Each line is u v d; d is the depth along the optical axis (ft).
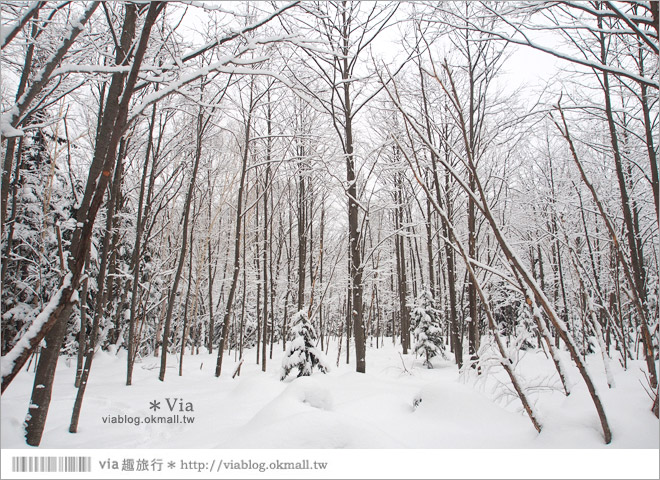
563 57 16.26
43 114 25.98
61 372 31.24
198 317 69.31
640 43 22.68
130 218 40.29
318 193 50.72
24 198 31.65
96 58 22.74
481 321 55.93
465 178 38.04
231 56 14.67
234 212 62.85
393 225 58.08
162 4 11.87
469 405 12.42
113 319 41.06
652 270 37.09
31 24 19.94
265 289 37.04
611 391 9.99
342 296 72.38
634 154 31.32
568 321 44.37
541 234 49.32
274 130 42.42
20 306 32.91
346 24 29.94
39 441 11.17
